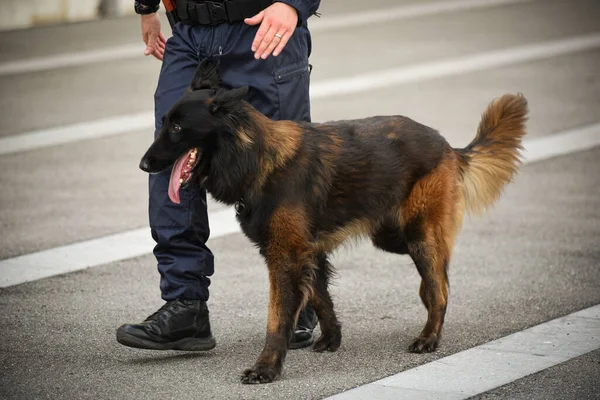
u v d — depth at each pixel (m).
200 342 9.17
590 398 8.02
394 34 29.75
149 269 12.13
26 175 16.62
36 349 9.40
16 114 20.91
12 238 13.33
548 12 33.25
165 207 9.09
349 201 9.04
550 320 10.12
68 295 11.11
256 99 9.20
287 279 8.62
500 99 10.30
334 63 25.86
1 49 27.77
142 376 8.67
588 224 13.94
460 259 12.47
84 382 8.51
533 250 12.79
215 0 9.02
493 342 9.48
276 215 8.52
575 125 19.77
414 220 9.48
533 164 17.16
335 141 9.02
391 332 9.92
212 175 8.52
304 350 9.45
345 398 8.05
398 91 22.73
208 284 9.33
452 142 18.42
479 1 35.59
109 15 33.03
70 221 14.15
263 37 8.80
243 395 8.16
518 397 8.05
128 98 22.41
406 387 8.30
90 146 18.55
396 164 9.29
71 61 26.36
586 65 25.50
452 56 26.66
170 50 9.35
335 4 35.25
